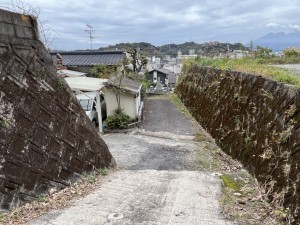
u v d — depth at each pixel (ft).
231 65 39.42
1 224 13.08
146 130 42.06
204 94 46.65
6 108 14.16
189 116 51.06
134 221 14.43
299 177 14.96
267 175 19.11
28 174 15.64
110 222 14.28
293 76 21.85
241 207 16.43
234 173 23.86
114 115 43.27
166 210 15.87
